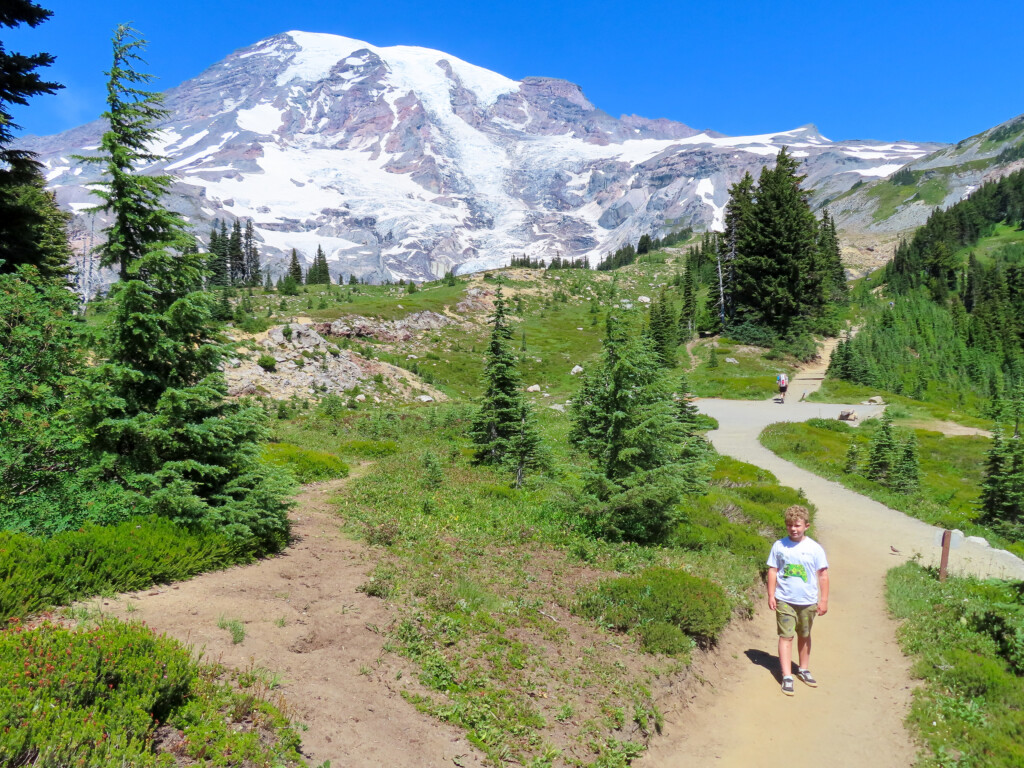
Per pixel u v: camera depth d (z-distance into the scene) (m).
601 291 122.38
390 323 82.88
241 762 4.31
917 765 6.33
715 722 7.14
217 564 8.47
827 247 106.75
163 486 8.87
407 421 36.38
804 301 79.19
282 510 10.13
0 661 4.11
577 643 8.02
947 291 126.44
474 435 24.27
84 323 8.96
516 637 7.86
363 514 13.48
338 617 7.43
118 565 6.97
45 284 10.07
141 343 8.97
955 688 7.76
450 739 5.56
